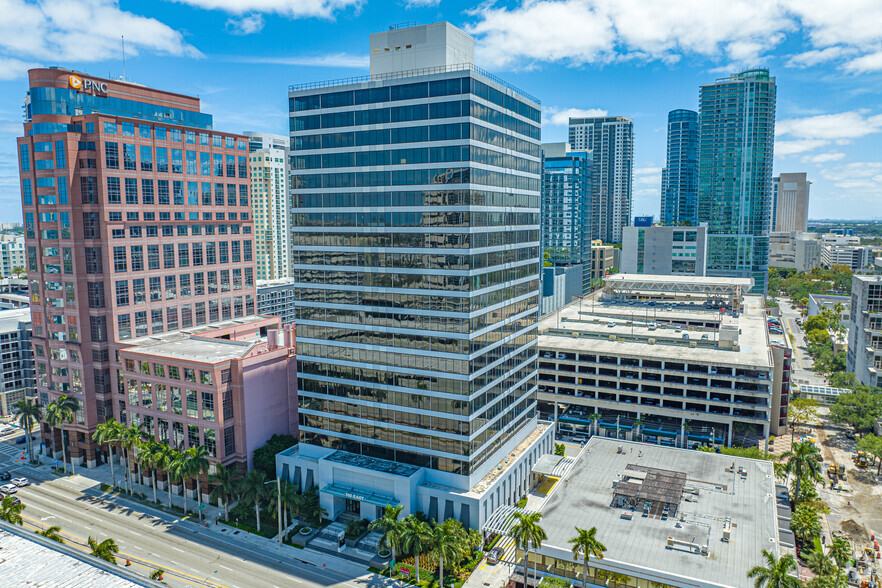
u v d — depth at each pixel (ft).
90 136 435.12
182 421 405.80
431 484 351.05
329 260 371.15
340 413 378.94
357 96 354.33
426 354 345.10
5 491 413.80
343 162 361.92
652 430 507.30
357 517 363.97
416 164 339.16
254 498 354.13
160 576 290.15
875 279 592.60
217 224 526.16
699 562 265.34
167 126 476.95
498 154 361.51
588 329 620.08
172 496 406.62
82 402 454.40
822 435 514.27
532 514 276.00
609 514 310.86
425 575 309.01
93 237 443.32
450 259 332.80
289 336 439.22
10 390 591.37
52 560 217.77
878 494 401.90
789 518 333.42
